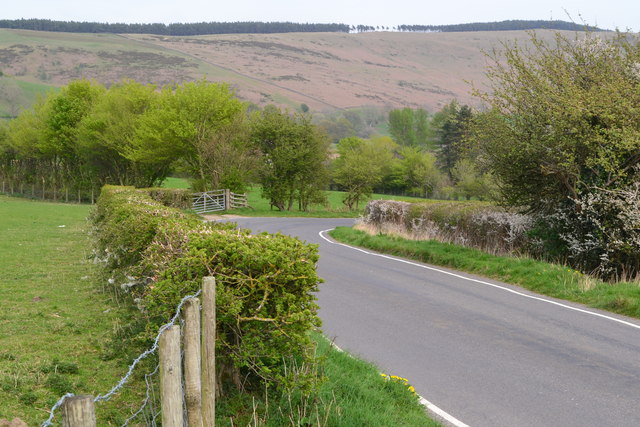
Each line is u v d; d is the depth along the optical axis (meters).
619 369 7.65
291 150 50.34
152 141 48.31
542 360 8.00
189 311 4.16
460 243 19.52
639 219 13.43
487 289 13.38
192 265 5.61
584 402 6.49
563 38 16.03
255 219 39.81
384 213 26.58
